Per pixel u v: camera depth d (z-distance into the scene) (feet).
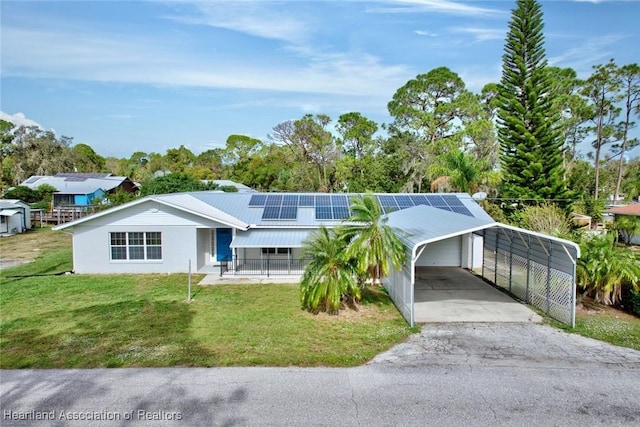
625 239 110.11
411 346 39.04
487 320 47.14
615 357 36.19
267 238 69.72
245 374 32.48
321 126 239.30
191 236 72.43
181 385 30.55
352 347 38.55
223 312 49.67
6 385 30.50
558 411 27.25
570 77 175.42
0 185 216.13
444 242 79.87
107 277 69.00
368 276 52.39
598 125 192.54
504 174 118.62
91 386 30.32
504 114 114.73
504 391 29.91
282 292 59.82
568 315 44.96
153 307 51.55
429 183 150.61
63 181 181.98
